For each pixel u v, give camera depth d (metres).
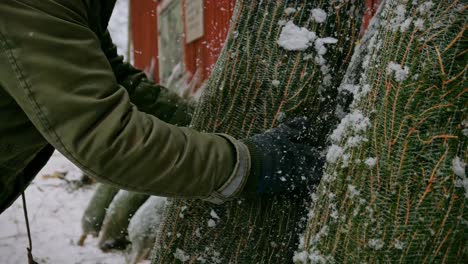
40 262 3.05
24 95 0.99
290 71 1.32
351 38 1.37
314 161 1.28
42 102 0.98
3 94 1.09
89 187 4.73
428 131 1.00
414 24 1.02
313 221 1.19
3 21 0.97
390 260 1.01
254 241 1.38
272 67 1.33
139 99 1.61
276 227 1.37
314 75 1.33
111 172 1.02
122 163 1.01
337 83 1.38
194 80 4.66
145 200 3.12
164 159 1.04
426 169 0.99
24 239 3.44
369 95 1.10
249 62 1.35
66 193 4.52
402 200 1.01
